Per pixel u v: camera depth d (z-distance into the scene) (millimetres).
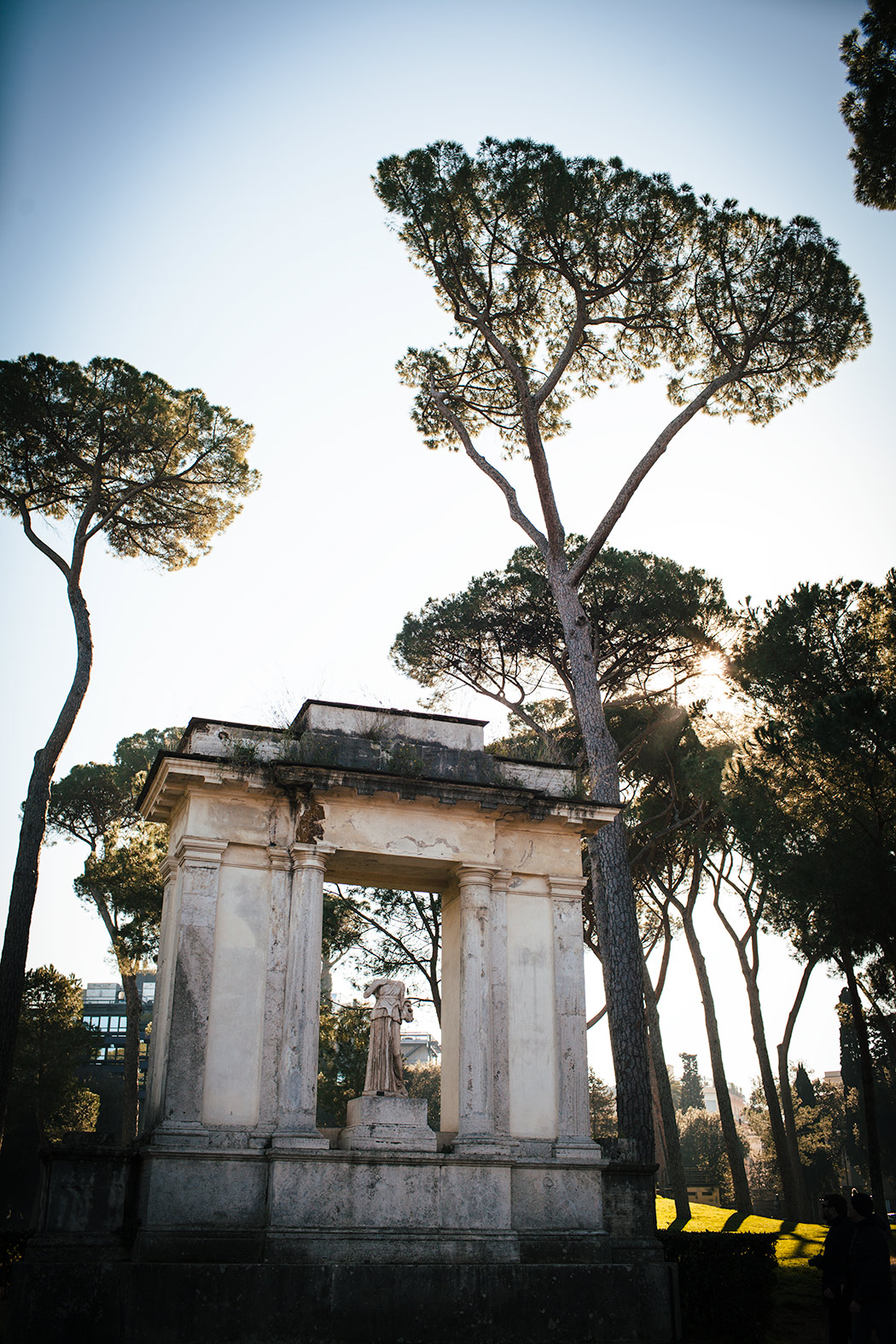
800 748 21406
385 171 23875
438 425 26625
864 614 22516
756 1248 15734
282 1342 11969
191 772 14578
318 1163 13305
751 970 33750
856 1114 54312
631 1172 15531
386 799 15547
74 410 25031
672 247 23188
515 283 24234
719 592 27438
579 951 16312
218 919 14383
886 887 19734
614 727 29016
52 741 22406
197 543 28094
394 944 29562
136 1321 11523
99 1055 51125
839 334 23578
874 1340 12969
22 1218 40000
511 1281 13312
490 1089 14875
